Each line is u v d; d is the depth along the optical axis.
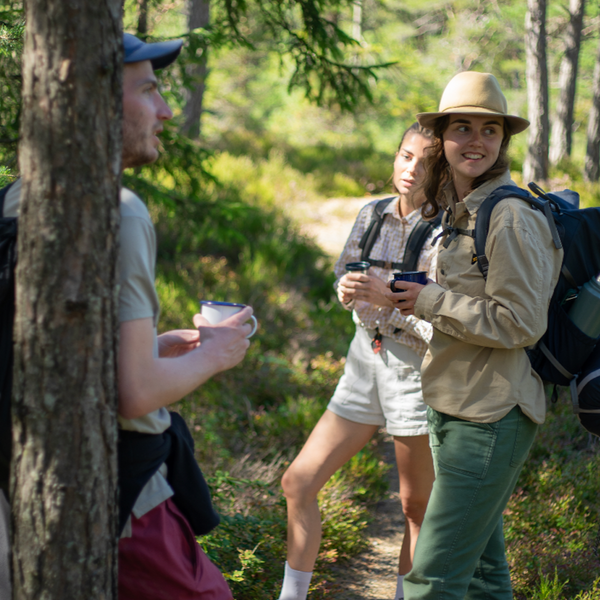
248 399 4.65
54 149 1.06
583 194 11.68
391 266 2.44
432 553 1.85
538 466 3.49
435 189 2.17
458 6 20.12
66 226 1.08
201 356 1.34
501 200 1.79
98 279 1.11
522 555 2.72
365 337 2.38
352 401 2.36
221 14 4.50
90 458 1.14
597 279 1.88
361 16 17.73
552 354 1.92
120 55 1.12
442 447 1.91
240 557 2.44
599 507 3.08
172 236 7.24
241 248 7.66
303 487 2.32
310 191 12.41
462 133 1.91
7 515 1.44
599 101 13.15
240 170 11.87
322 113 19.42
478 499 1.83
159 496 1.40
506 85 21.39
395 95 17.28
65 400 1.11
